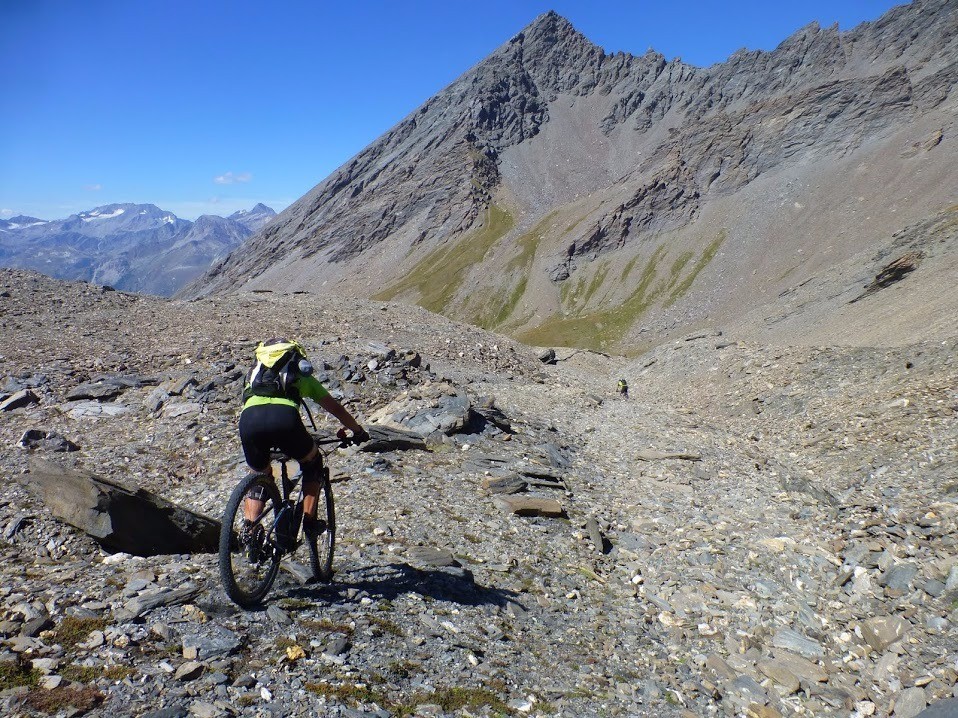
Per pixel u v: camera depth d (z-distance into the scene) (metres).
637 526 12.41
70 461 13.59
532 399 27.75
